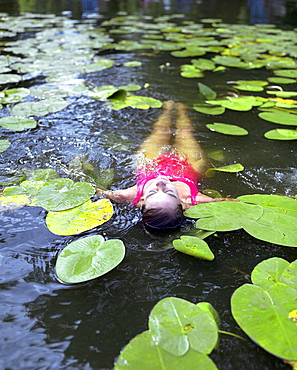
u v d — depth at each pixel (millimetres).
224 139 3469
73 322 1599
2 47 5961
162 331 1471
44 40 6566
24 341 1504
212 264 1964
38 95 4125
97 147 3211
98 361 1432
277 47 6652
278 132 3512
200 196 2604
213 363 1330
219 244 2127
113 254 1922
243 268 1941
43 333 1544
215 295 1763
